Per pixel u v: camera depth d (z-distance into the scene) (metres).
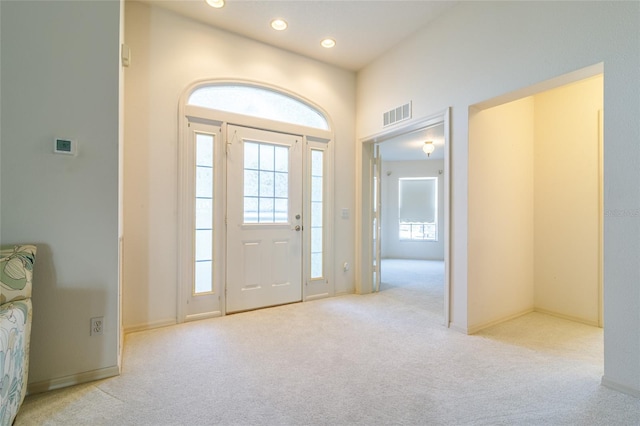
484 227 2.73
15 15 1.66
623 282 1.72
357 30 3.09
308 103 3.60
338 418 1.49
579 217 2.93
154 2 2.69
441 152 6.70
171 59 2.80
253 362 2.07
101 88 1.83
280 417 1.50
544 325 2.81
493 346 2.34
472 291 2.62
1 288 1.45
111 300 1.87
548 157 3.15
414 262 6.92
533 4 2.15
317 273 3.72
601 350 2.27
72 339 1.77
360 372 1.94
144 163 2.67
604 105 1.79
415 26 3.03
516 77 2.25
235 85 3.14
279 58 3.40
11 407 1.29
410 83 3.18
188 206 2.85
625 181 1.71
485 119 2.74
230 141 3.07
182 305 2.82
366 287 3.97
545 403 1.61
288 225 3.45
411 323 2.84
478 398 1.65
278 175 3.38
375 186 4.12
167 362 2.06
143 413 1.52
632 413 1.53
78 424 1.44
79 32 1.78
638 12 1.67
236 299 3.11
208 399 1.64
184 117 2.84
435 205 7.48
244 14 2.84
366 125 3.82
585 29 1.88
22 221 1.67
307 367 2.00
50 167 1.72
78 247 1.78
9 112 1.64
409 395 1.68
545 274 3.15
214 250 3.00
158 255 2.72
